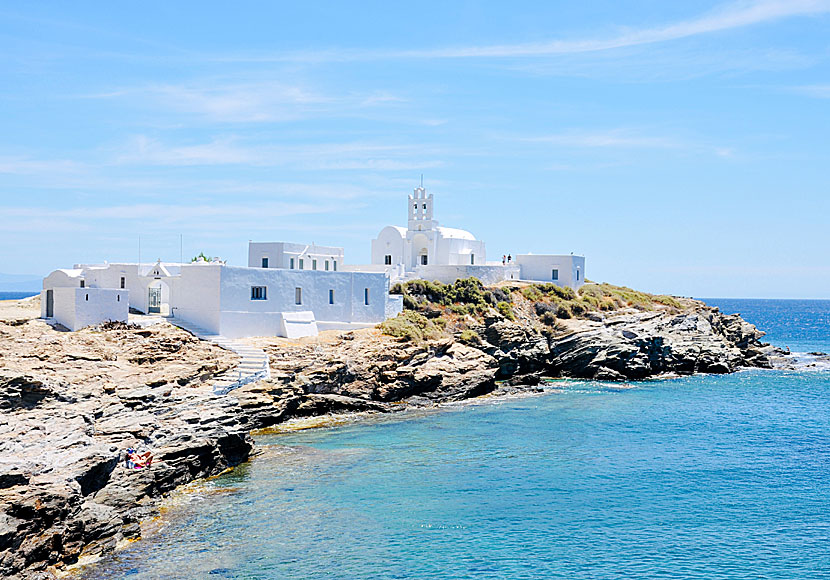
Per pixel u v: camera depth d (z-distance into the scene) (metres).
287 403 69.81
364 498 48.06
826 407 81.69
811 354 138.00
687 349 109.88
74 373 57.56
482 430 68.31
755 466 56.56
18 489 35.75
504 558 39.16
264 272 82.31
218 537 40.91
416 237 122.50
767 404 83.50
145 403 54.72
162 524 42.47
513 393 89.56
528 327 101.88
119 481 43.69
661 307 118.19
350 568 37.69
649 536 42.31
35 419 47.09
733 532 42.91
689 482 52.34
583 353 100.69
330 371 75.00
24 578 33.09
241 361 71.50
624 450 61.34
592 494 49.53
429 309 99.12
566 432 67.75
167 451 48.22
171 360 66.50
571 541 41.50
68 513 36.75
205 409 57.00
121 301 73.44
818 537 42.09
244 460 55.91
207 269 78.50
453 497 48.59
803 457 59.28
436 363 85.06
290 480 51.41
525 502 47.78
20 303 83.00
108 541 38.94
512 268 121.25
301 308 86.38
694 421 73.31
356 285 92.19
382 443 62.56
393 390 79.69
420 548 40.28
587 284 126.56
